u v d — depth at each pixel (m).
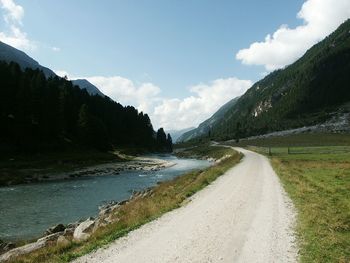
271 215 18.16
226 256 11.79
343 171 39.09
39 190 50.09
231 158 70.12
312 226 15.40
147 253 12.34
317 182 30.86
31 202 39.91
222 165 54.88
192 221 17.28
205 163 104.19
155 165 96.19
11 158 79.56
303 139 160.12
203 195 25.66
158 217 18.73
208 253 12.14
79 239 15.67
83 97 152.12
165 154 179.00
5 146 83.31
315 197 23.12
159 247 13.04
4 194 46.16
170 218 18.27
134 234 15.23
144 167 90.19
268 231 14.98
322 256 11.41
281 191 26.44
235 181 33.31
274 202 21.86
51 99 105.69
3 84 96.06
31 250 17.25
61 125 107.12
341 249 12.09
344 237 13.62
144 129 194.75
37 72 137.88
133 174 74.94
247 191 26.62
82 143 113.38
